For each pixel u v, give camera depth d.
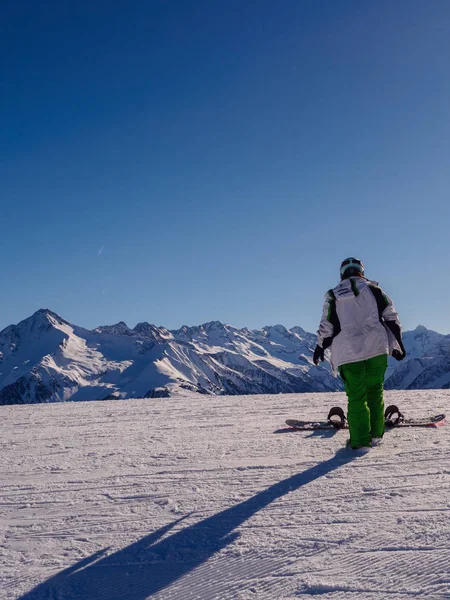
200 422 7.52
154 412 9.18
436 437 5.20
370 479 3.79
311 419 7.33
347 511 3.15
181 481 4.12
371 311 4.88
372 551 2.56
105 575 2.57
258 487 3.81
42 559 2.80
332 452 4.81
